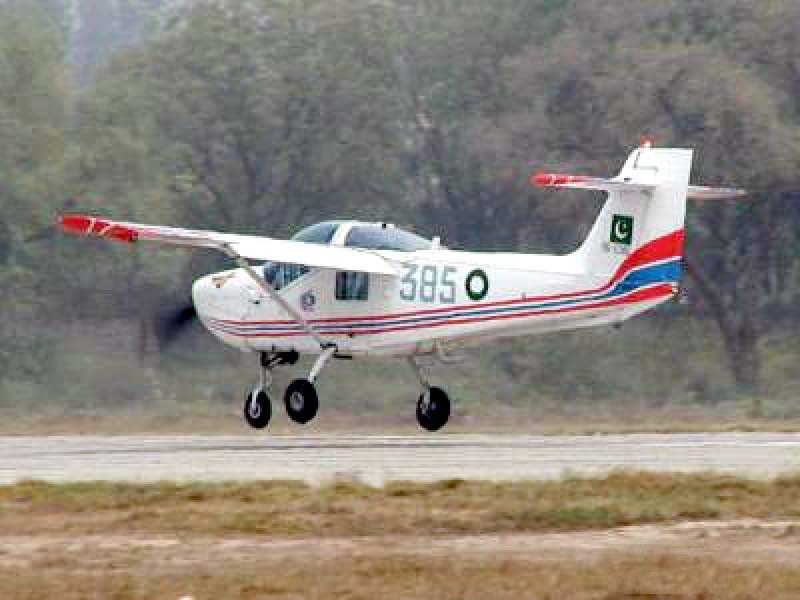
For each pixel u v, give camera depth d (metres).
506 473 76.56
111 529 61.44
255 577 52.50
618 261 91.75
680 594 49.78
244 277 104.31
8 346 192.38
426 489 68.94
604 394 192.50
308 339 101.12
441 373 191.50
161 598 49.81
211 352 188.75
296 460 84.19
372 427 144.00
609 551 57.25
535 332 94.94
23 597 49.84
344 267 96.12
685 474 72.75
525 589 50.34
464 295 95.00
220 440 102.50
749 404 173.00
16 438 109.50
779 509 64.56
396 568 53.50
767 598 49.22
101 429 129.25
